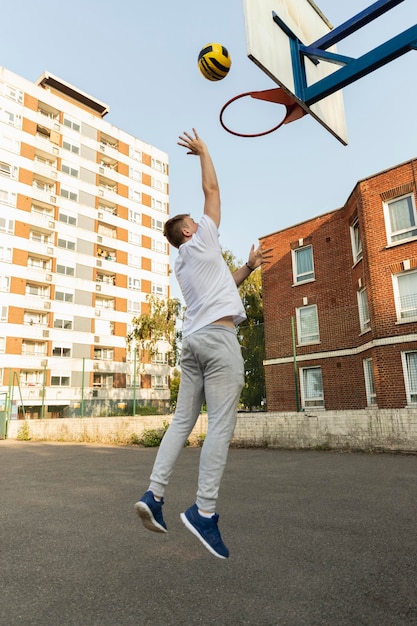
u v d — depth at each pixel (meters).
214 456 2.39
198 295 2.58
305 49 4.57
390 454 10.44
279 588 2.78
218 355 2.45
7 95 41.59
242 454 11.41
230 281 2.64
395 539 3.80
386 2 4.13
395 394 15.20
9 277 38.91
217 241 2.68
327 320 19.31
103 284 45.88
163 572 3.12
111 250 48.06
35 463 10.99
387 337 15.66
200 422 14.66
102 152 48.72
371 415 11.07
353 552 3.48
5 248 39.09
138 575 3.07
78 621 2.38
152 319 36.12
